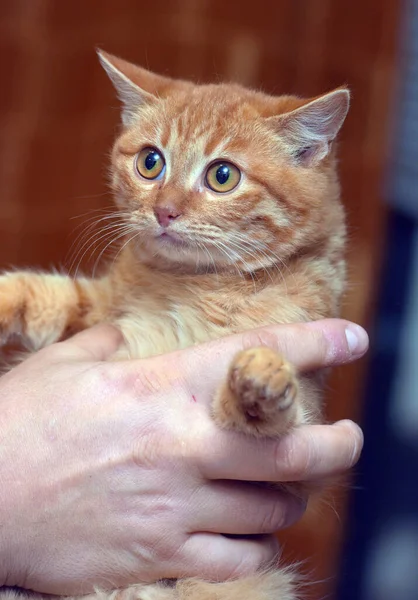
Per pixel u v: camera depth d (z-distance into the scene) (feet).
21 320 1.46
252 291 1.38
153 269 1.44
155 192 1.39
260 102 1.44
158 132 1.43
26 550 1.16
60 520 1.16
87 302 1.49
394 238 2.33
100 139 2.27
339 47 2.27
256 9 2.23
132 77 1.51
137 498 1.16
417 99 2.31
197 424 1.17
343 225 1.48
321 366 1.25
